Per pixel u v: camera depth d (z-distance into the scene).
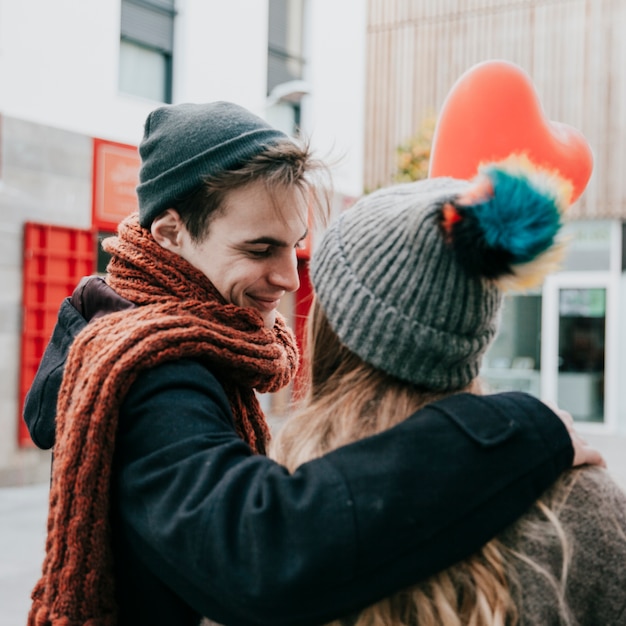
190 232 1.22
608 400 11.07
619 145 10.98
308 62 9.26
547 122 1.53
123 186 7.29
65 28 6.79
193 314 1.15
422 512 0.85
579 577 0.92
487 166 0.93
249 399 1.25
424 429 0.90
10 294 6.55
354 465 0.88
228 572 0.86
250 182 1.17
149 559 0.97
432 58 11.95
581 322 11.27
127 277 1.25
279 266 1.24
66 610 1.00
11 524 5.52
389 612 0.91
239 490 0.90
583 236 11.27
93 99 7.04
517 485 0.90
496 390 1.08
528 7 11.43
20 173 6.54
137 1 7.48
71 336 1.28
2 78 6.38
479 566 0.89
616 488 0.96
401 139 12.09
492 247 0.87
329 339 1.07
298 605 0.84
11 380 6.57
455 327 0.93
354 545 0.83
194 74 7.79
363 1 9.88
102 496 1.00
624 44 10.93
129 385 1.00
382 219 0.96
